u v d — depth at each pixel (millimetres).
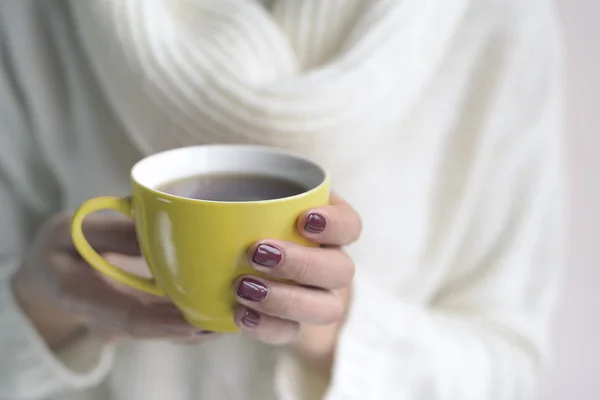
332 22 573
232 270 412
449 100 639
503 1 614
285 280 430
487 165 648
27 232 678
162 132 547
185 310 441
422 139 644
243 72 530
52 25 596
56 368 588
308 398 562
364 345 556
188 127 535
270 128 526
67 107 625
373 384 547
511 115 633
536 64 624
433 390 574
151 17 525
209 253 405
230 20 550
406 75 554
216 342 643
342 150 550
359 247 646
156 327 512
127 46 525
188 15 566
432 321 631
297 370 561
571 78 774
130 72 531
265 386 644
